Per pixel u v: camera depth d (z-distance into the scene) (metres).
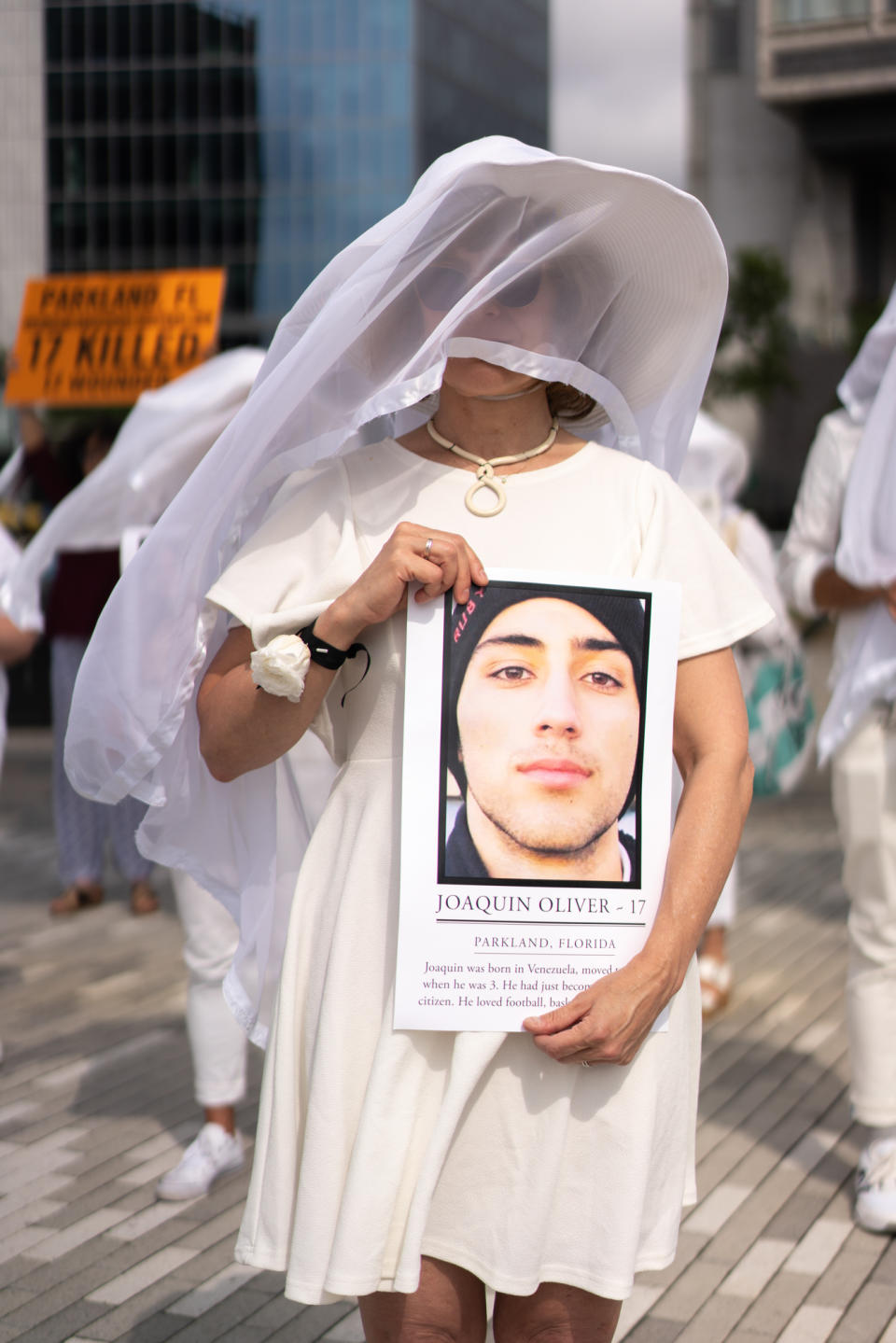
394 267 1.89
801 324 37.66
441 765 1.88
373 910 1.95
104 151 69.31
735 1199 3.76
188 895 3.80
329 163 68.38
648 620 1.93
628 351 2.12
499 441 2.02
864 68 37.62
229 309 69.19
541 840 1.90
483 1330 2.02
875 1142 3.66
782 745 5.34
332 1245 1.90
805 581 3.81
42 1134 4.30
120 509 4.21
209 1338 3.08
